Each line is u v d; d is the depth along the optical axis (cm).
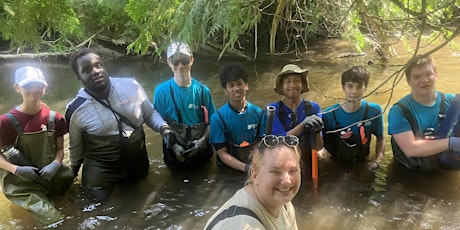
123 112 348
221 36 766
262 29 771
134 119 355
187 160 376
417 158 339
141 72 721
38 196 324
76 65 332
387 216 296
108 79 342
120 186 354
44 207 316
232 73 347
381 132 364
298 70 346
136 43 201
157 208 322
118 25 733
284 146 164
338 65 685
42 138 331
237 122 357
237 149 362
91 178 349
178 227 299
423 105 329
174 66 370
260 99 545
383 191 325
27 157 330
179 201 330
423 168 340
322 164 370
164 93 382
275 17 296
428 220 288
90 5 623
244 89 353
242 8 192
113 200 335
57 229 302
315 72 658
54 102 580
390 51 665
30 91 318
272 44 329
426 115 328
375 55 716
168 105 380
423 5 172
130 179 364
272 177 159
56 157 344
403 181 337
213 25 184
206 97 390
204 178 363
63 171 348
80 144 355
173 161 382
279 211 175
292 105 355
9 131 322
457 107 315
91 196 341
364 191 327
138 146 359
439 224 283
